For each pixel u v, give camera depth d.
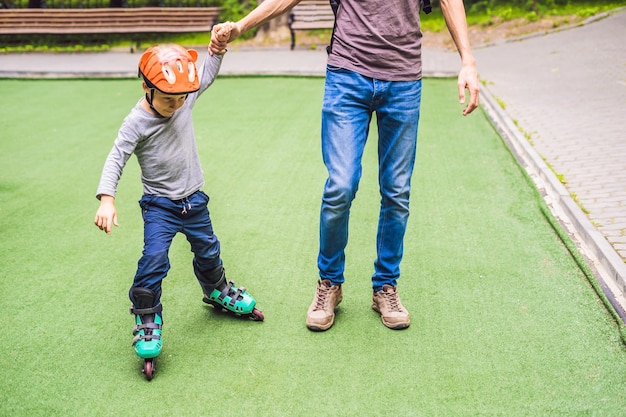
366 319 3.17
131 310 2.76
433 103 7.62
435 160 5.56
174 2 14.62
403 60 2.77
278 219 4.40
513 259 3.76
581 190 4.70
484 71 9.44
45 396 2.62
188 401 2.59
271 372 2.76
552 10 12.70
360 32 2.76
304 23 12.03
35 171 5.51
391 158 2.90
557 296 3.34
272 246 3.98
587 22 12.00
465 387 2.64
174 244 4.04
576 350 2.87
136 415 2.51
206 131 6.62
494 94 7.93
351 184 2.80
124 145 2.62
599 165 5.19
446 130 6.46
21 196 4.92
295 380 2.70
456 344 2.94
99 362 2.86
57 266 3.77
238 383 2.69
